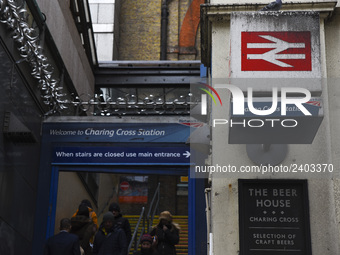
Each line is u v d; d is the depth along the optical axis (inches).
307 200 267.6
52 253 370.0
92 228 449.4
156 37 1050.7
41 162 514.9
